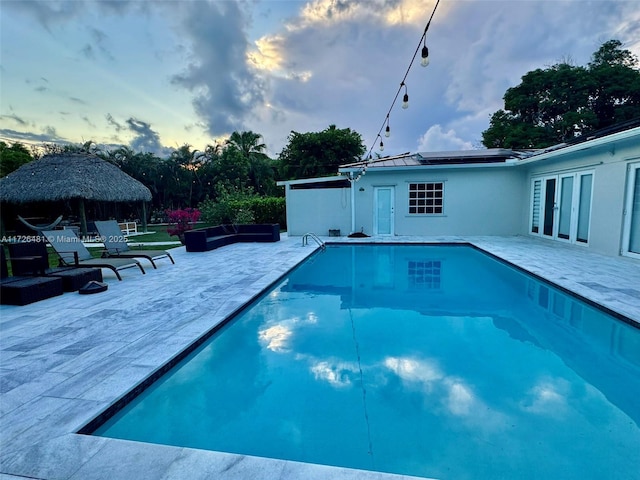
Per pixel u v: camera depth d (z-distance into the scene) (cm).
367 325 471
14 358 326
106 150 2967
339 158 2964
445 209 1274
